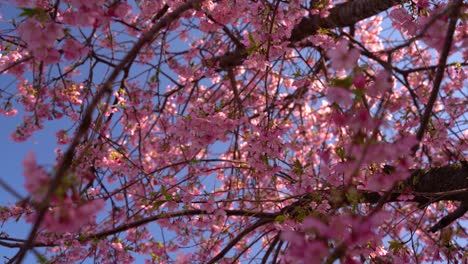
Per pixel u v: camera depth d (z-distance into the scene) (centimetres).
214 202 366
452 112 434
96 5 222
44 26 223
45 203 133
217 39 573
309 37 432
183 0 393
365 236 170
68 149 151
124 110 479
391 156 172
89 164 429
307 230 179
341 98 174
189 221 400
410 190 325
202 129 375
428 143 382
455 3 186
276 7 337
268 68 386
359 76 174
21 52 400
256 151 368
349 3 430
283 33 375
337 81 172
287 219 323
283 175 379
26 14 208
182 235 459
